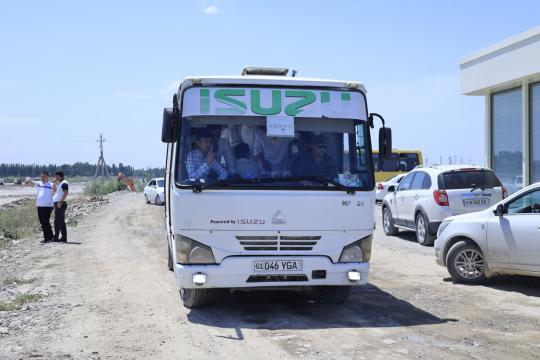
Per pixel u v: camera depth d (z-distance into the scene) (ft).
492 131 66.59
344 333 22.59
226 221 23.76
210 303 28.25
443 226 33.68
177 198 23.72
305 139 24.76
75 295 30.63
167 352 20.33
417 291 30.73
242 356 19.76
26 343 21.49
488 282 32.81
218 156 24.13
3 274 38.29
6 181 443.73
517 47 57.77
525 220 29.30
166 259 43.65
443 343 21.13
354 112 25.45
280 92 24.95
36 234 64.95
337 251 24.47
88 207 111.14
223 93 24.58
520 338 21.75
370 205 24.88
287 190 24.11
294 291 30.83
